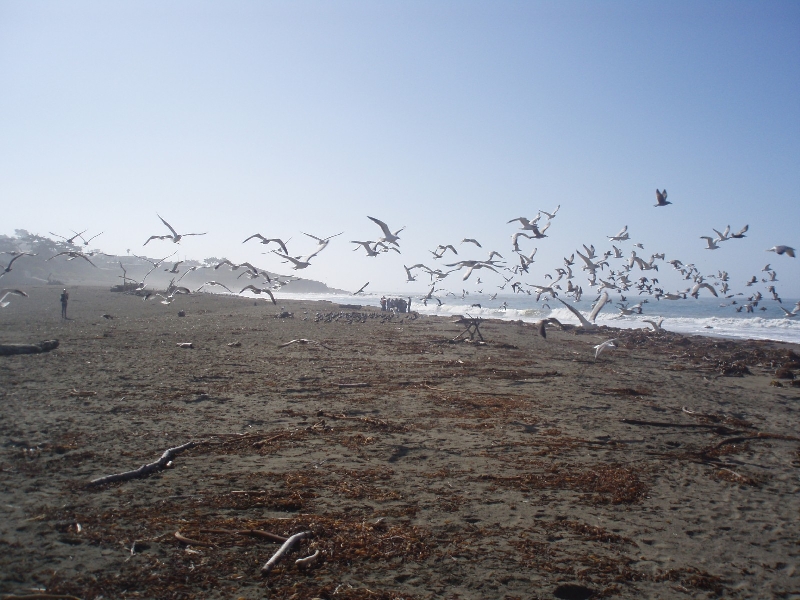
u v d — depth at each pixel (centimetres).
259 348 2741
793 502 942
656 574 694
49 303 5709
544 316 6700
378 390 1764
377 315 5222
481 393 1764
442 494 916
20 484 887
